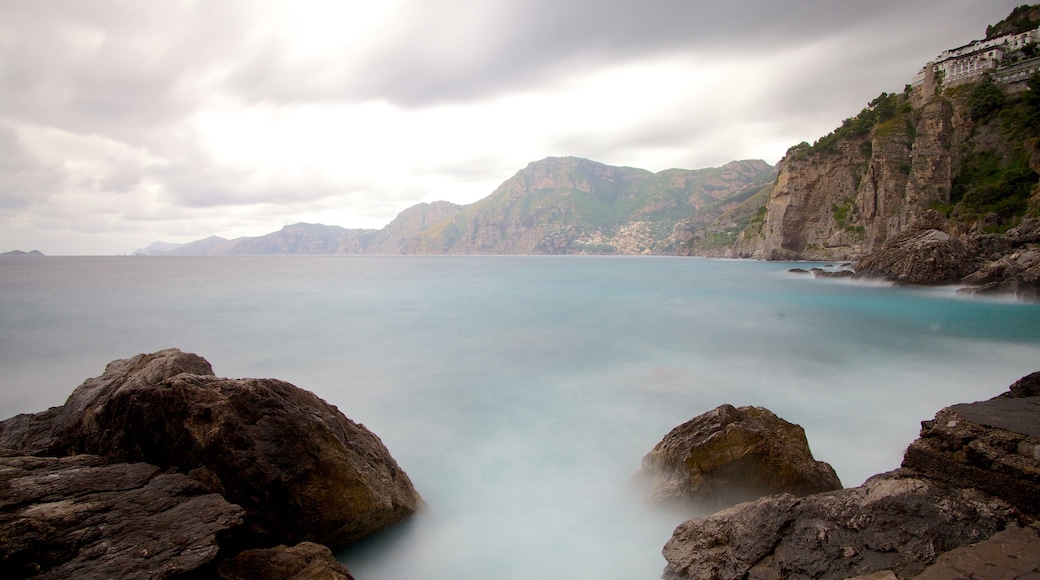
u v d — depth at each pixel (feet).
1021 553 16.52
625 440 44.19
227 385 26.58
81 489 20.88
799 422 46.29
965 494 19.84
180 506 20.84
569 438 44.80
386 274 279.08
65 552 17.25
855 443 41.47
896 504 19.93
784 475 28.48
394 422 49.08
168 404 25.90
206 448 24.57
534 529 31.19
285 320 112.06
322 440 27.50
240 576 19.40
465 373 66.80
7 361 75.25
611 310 126.93
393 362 73.05
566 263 474.49
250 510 24.06
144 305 136.36
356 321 110.52
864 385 57.62
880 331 91.04
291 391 29.53
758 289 174.09
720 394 55.11
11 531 17.08
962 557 16.80
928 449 22.17
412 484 33.78
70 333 96.32
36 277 252.42
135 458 25.50
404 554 29.12
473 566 27.91
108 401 26.78
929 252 153.69
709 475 29.09
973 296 127.34
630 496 33.73
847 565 18.16
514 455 41.55
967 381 58.65
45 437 30.04
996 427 20.86
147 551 17.81
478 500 34.76
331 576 20.02
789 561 19.22
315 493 25.72
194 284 206.39
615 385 59.67
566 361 72.64
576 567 27.50
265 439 25.55
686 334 91.97
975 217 180.04
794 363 68.44
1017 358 69.21
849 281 182.50
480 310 128.16
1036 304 113.70
